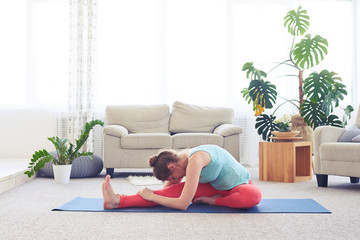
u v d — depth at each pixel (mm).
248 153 5711
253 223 2191
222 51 5836
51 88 5738
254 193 2457
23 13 5781
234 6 5797
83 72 5625
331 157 3578
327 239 1890
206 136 4527
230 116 5184
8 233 2008
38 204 2781
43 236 1945
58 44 5750
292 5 5824
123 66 5750
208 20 5832
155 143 4445
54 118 5738
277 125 4484
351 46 6004
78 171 4305
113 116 5066
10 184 3527
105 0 5762
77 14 5633
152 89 5781
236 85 5789
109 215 2383
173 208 2543
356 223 2205
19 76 5801
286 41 5812
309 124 4438
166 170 2354
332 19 5922
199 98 5801
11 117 5801
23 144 5797
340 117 5926
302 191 3375
